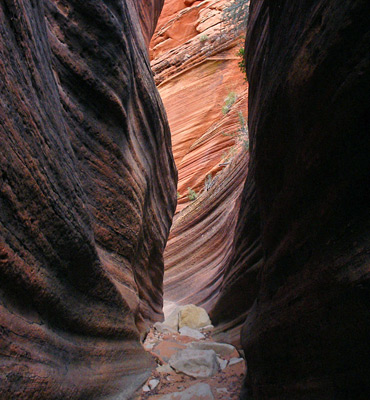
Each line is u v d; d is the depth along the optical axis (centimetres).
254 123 494
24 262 178
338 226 183
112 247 414
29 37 188
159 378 406
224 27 2234
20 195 171
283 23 277
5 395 152
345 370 174
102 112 378
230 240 995
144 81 521
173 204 822
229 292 601
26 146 175
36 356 186
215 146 1923
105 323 307
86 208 263
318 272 199
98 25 356
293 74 210
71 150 265
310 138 198
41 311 206
